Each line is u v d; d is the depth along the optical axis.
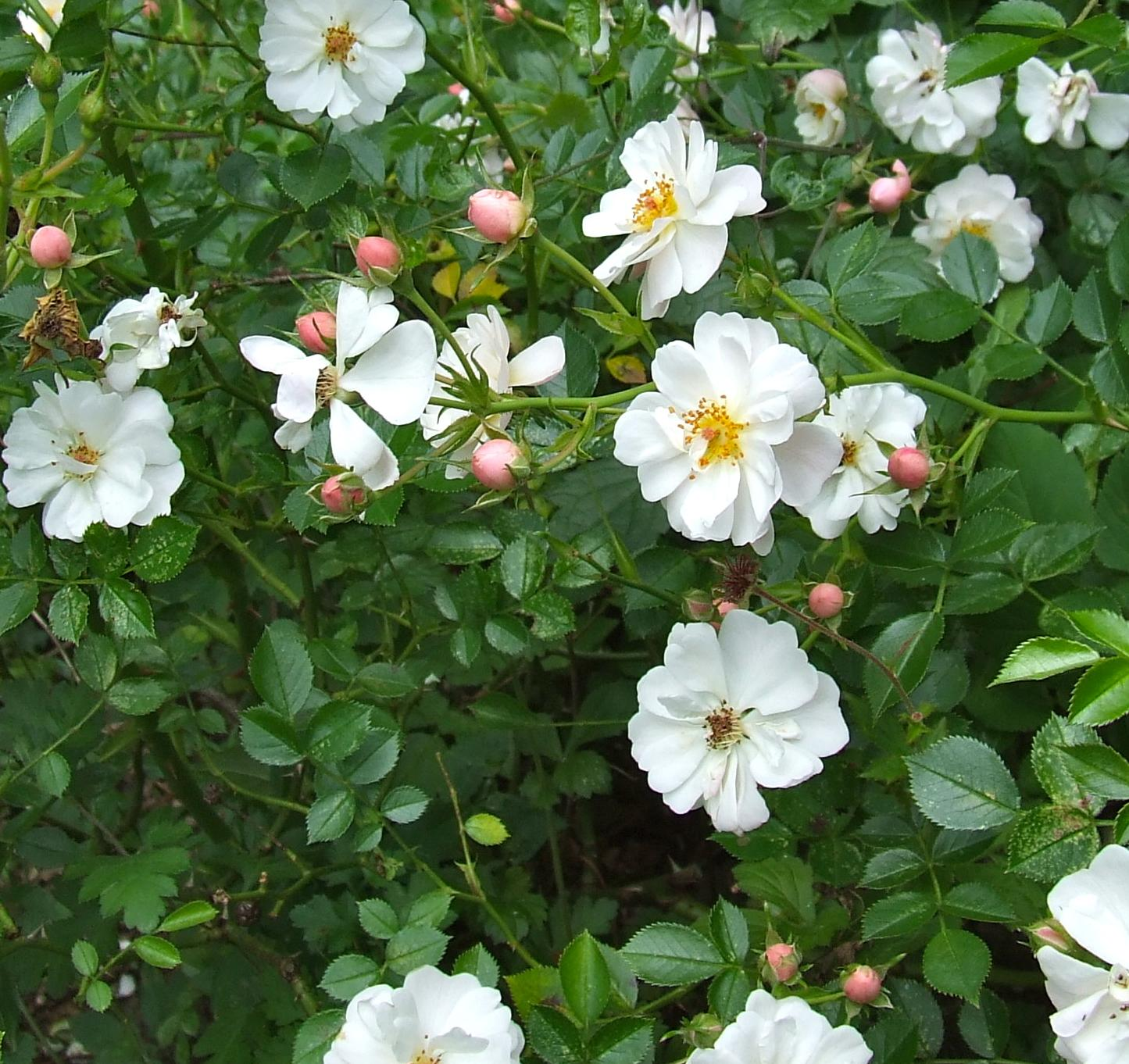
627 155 0.50
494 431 0.48
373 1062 0.46
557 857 0.64
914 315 0.56
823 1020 0.44
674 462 0.46
